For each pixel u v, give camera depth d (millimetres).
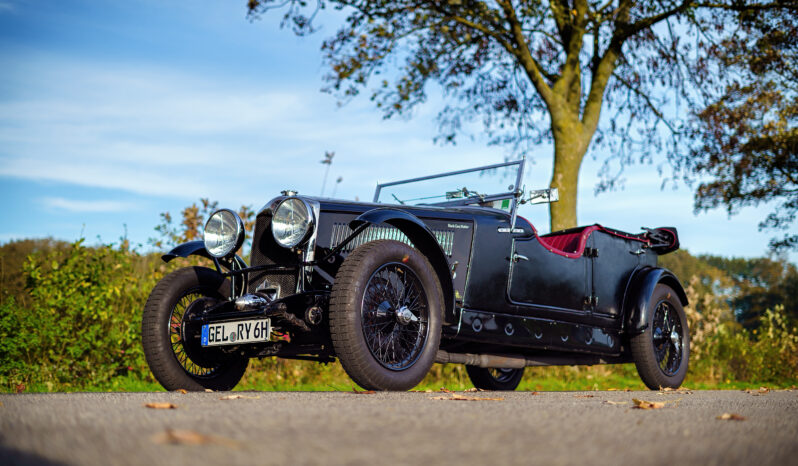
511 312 4035
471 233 3885
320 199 3627
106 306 5934
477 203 4379
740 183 13078
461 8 9875
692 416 2125
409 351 3443
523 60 10055
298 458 1214
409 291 3449
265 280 3615
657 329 5012
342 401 2469
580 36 9984
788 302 44562
